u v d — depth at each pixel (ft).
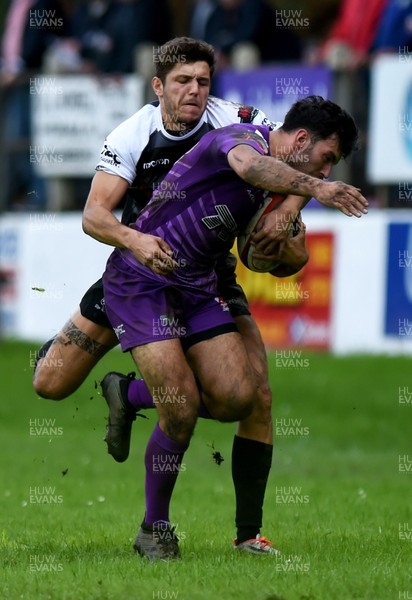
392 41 175.42
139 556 75.87
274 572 69.26
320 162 74.69
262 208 75.97
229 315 76.74
